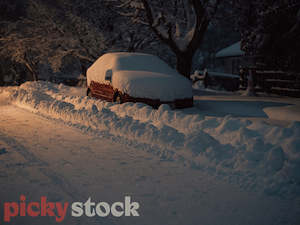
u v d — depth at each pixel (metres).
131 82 8.37
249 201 3.30
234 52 35.41
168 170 4.21
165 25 14.28
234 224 2.81
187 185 3.71
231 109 9.44
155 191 3.53
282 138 4.38
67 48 21.69
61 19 21.67
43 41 21.47
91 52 21.70
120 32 21.81
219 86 19.89
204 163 4.37
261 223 2.83
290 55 14.00
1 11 26.80
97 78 10.12
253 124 4.97
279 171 3.81
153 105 8.38
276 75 14.58
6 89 13.79
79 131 6.51
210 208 3.13
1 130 6.58
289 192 3.48
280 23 14.39
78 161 4.55
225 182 3.81
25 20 22.19
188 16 14.86
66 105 8.17
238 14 15.26
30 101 9.80
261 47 15.20
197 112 8.70
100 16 21.17
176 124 5.84
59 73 28.09
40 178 3.88
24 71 29.45
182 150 4.81
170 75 9.20
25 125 7.12
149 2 14.96
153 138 5.32
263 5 14.23
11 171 4.11
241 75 16.72
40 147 5.28
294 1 13.02
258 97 13.05
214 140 4.81
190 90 9.20
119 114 7.14
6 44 22.30
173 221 2.87
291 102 10.70
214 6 13.60
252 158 4.12
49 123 7.37
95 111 7.07
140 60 9.88
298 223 2.83
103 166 4.34
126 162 4.52
